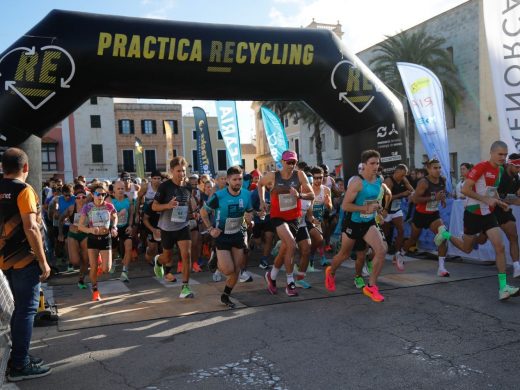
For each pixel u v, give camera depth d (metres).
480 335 4.06
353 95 7.54
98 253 5.95
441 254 6.55
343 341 4.04
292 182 5.75
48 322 4.92
